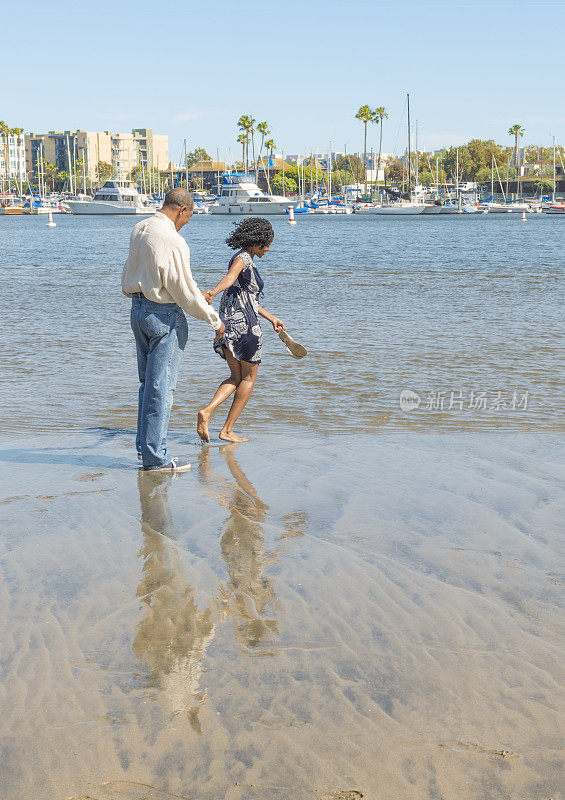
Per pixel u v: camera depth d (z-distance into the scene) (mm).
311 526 4215
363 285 20109
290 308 15258
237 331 6082
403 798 2152
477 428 6637
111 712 2518
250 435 6504
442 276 22734
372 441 6191
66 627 3072
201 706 2553
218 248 44031
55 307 16016
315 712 2520
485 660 2834
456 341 11227
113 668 2773
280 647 2930
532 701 2580
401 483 4988
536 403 7590
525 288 18781
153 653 2873
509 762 2289
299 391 8242
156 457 5336
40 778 2219
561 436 6297
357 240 52000
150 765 2275
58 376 9156
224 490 4883
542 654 2877
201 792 2174
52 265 30438
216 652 2889
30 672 2742
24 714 2500
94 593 3379
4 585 3457
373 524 4234
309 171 178875
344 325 12891
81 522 4285
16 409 7562
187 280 5273
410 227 80625
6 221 108500
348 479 5090
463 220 108750
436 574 3582
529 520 4281
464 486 4910
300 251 38875
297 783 2207
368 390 8242
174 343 5395
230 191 123000
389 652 2893
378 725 2457
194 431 6695
